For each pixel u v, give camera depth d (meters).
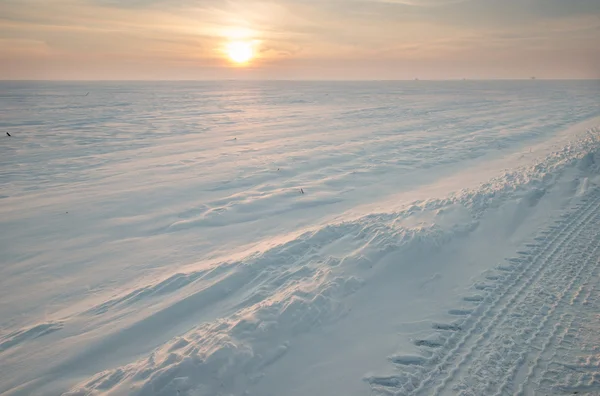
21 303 5.72
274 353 4.03
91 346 4.53
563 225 7.48
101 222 8.97
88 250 7.51
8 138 20.20
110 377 3.88
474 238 6.89
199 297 5.34
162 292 5.65
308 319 4.52
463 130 21.92
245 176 12.79
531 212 8.20
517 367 3.87
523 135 19.28
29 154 16.38
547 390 3.56
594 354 3.98
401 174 12.56
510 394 3.54
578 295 5.09
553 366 3.85
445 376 3.81
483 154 15.13
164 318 4.98
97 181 12.38
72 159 15.50
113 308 5.36
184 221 8.95
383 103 44.91
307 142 18.88
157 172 13.43
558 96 52.59
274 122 27.27
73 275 6.54
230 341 3.95
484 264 6.09
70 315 5.30
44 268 6.79
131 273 6.57
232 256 6.94
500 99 48.97
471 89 82.50
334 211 9.37
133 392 3.48
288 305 4.62
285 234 8.02
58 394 3.85
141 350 4.45
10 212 9.62
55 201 10.45
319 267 5.83
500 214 7.88
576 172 10.88
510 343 4.21
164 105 43.66
